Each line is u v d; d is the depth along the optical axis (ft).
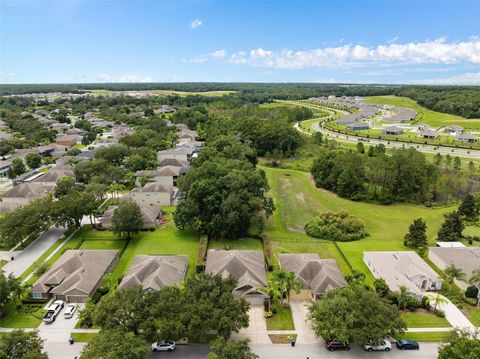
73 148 529.45
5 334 156.15
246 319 157.17
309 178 439.22
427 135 590.14
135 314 152.35
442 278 214.07
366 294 163.84
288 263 216.74
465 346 136.15
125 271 221.46
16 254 241.35
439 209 340.59
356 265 231.71
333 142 556.92
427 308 188.75
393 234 284.41
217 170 298.56
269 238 270.26
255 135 564.71
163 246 255.29
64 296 193.47
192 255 242.58
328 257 243.19
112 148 450.71
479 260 220.23
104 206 326.85
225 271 200.34
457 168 383.04
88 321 174.91
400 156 368.48
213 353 136.77
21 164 428.15
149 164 422.41
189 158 470.80
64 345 161.89
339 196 375.45
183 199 297.12
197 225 261.03
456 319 180.55
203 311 150.00
